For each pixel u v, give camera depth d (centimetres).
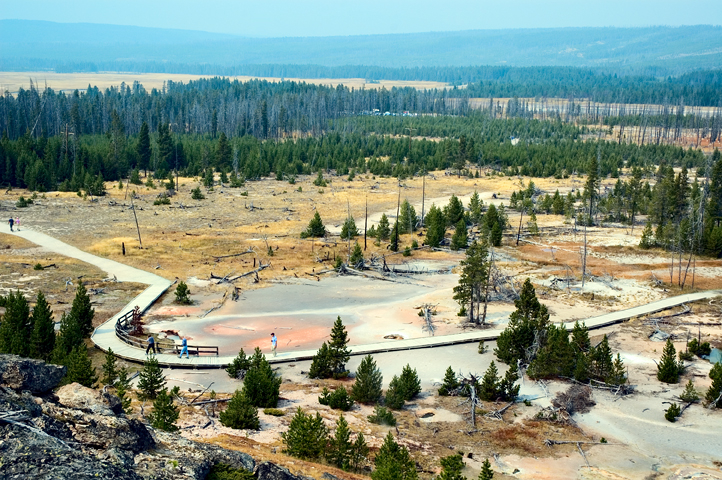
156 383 5150
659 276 9662
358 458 4212
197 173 19250
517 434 5069
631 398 5859
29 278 8606
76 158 17438
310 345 6844
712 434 5222
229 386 5656
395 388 5481
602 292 8912
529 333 6525
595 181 14475
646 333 7494
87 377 4922
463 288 7731
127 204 14650
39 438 2666
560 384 6141
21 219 12612
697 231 11025
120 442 2872
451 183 18925
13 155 16612
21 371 3116
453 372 5819
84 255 10062
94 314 7125
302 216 14000
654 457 4838
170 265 9694
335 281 9338
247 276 9356
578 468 4597
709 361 6706
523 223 13538
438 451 4662
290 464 3816
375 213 14650
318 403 5391
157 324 7256
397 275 9681
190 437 4259
